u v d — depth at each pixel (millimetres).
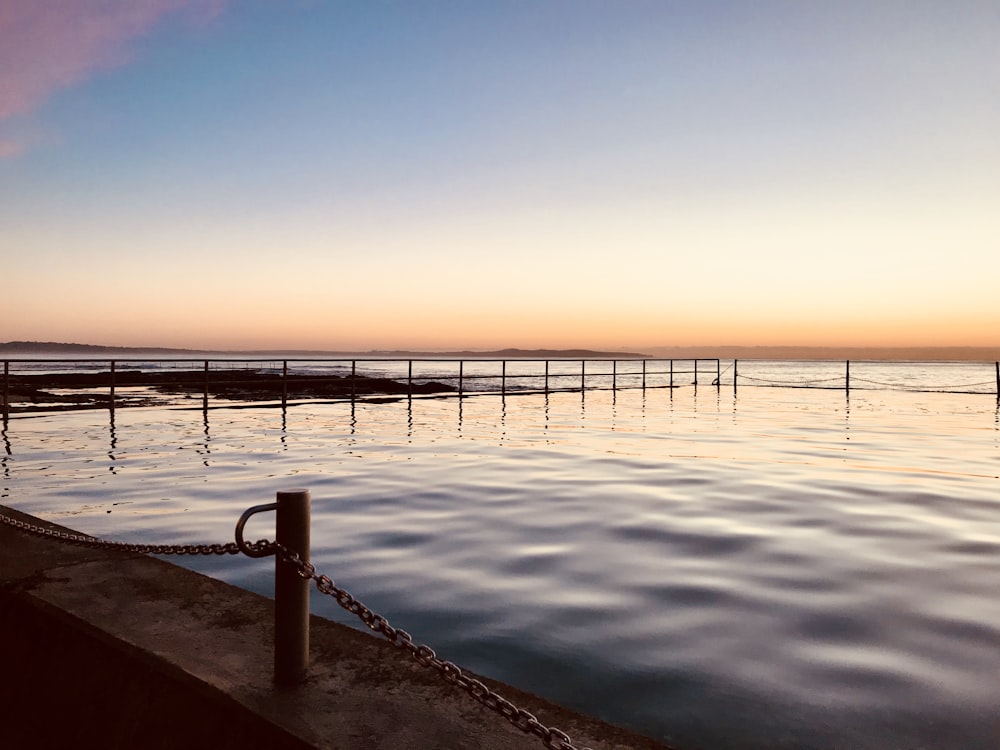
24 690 2654
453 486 7367
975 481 7758
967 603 3797
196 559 4660
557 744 1671
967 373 86438
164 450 10086
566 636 3328
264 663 2275
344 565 4508
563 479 7836
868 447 10836
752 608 3719
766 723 2520
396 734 1864
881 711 2607
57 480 7574
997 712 2596
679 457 9664
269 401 21406
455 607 3725
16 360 14172
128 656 2391
